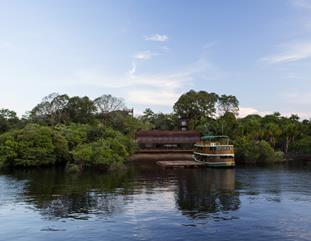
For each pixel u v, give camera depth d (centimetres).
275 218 3903
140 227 3572
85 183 6625
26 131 9850
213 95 17788
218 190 5825
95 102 16275
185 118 17162
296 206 4500
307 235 3294
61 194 5406
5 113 15600
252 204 4644
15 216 4016
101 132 11825
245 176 7806
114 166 9162
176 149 13700
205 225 3638
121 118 15162
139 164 10744
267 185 6375
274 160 11888
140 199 5012
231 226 3591
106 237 3256
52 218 3925
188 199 5019
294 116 15962
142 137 14088
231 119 14350
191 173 8481
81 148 9331
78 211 4250
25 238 3256
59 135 10400
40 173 8300
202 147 10750
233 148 10800
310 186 6225
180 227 3566
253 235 3300
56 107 15275
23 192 5566
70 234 3353
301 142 13300
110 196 5247
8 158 9444
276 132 13562
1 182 6706
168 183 6675
